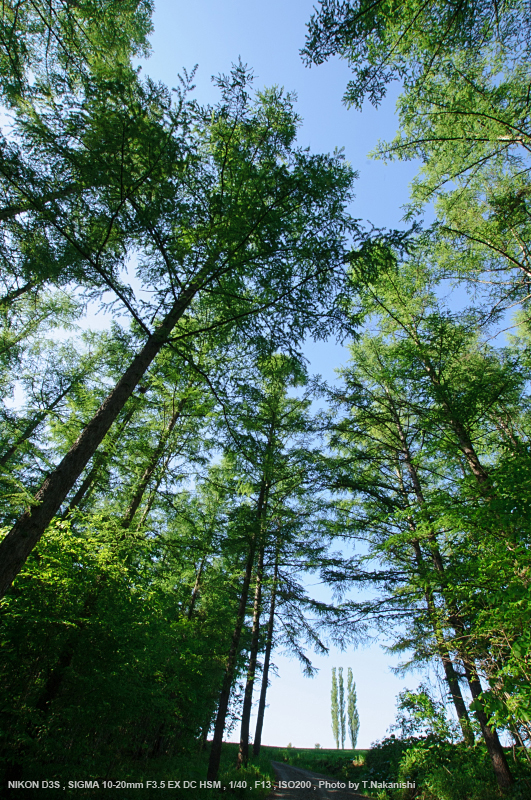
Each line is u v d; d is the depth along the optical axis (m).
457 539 6.77
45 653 5.50
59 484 4.49
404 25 5.49
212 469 10.83
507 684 3.89
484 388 6.77
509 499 4.54
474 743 9.03
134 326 6.48
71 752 5.37
